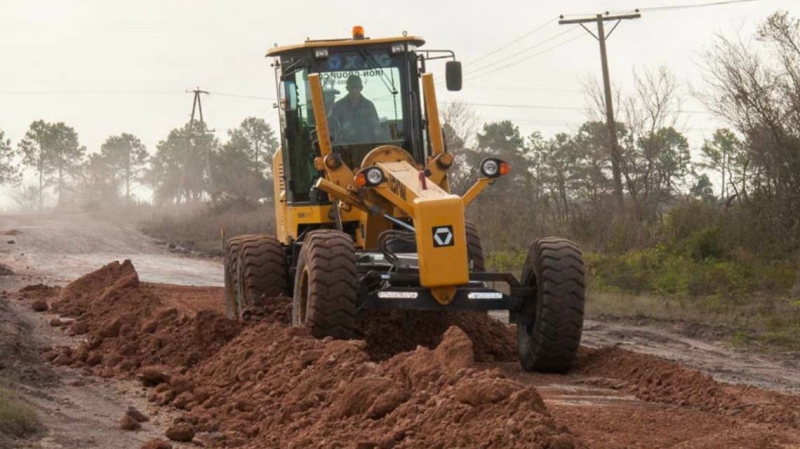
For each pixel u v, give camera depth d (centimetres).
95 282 2797
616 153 4906
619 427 1265
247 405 1407
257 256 1919
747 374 1883
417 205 1589
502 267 3634
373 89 1889
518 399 1095
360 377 1323
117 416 1432
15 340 1961
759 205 3862
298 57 1897
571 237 4459
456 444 1067
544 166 8644
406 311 1931
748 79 3972
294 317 1723
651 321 2597
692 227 3934
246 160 13012
